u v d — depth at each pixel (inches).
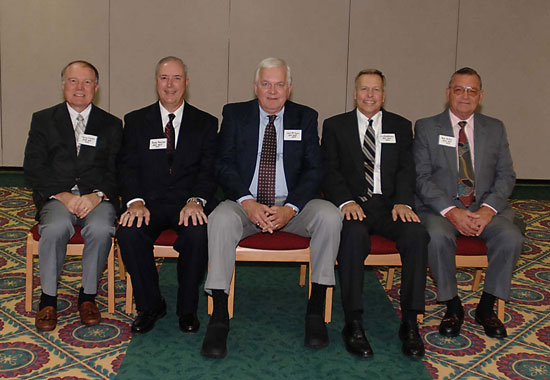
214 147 120.1
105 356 97.0
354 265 103.0
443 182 119.6
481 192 119.4
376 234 113.8
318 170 116.4
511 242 106.3
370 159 118.8
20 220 180.2
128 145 118.5
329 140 120.4
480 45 255.0
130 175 116.3
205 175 118.1
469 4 252.5
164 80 114.7
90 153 117.7
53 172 116.9
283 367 95.0
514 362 98.5
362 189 117.4
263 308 120.0
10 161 260.2
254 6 251.3
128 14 250.2
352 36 254.1
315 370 94.3
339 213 106.1
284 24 253.0
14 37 250.1
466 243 109.9
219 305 102.4
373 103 117.9
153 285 107.5
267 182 116.5
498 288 107.8
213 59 254.7
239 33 253.1
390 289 132.3
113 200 116.7
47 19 249.3
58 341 102.1
